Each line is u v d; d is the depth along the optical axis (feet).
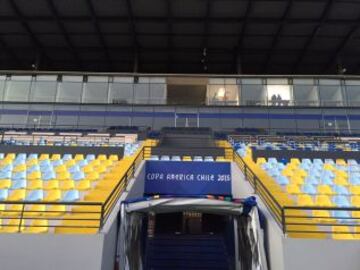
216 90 86.38
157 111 83.25
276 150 44.32
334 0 82.99
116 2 85.20
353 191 32.76
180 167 39.24
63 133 72.02
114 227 22.62
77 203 21.02
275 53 106.22
